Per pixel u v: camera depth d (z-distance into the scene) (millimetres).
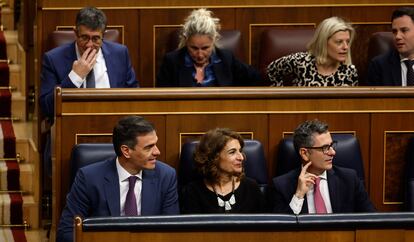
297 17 13086
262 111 10391
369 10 13180
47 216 12648
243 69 12008
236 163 9516
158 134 10266
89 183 9281
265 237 7316
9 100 14539
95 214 9289
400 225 7379
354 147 10266
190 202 9578
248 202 9672
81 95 10078
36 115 12680
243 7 13000
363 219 7352
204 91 10266
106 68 11445
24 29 14148
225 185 9656
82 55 11227
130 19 12828
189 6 12898
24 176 13289
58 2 12578
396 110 10594
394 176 10719
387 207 10742
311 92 10414
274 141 10453
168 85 11852
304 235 7352
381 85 11945
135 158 9203
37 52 12445
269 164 10469
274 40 12492
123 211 9352
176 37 12578
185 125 10289
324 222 7316
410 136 10656
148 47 12883
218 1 12961
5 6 16547
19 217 12805
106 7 12750
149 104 10219
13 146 13711
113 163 9414
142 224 7180
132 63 12883
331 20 11531
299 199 9664
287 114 10430
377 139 10617
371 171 10672
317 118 10484
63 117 10094
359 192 9977
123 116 10188
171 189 9477
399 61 11945
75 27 11398
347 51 11531
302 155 9812
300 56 11727
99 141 10188
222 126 10336
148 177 9398
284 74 11883
